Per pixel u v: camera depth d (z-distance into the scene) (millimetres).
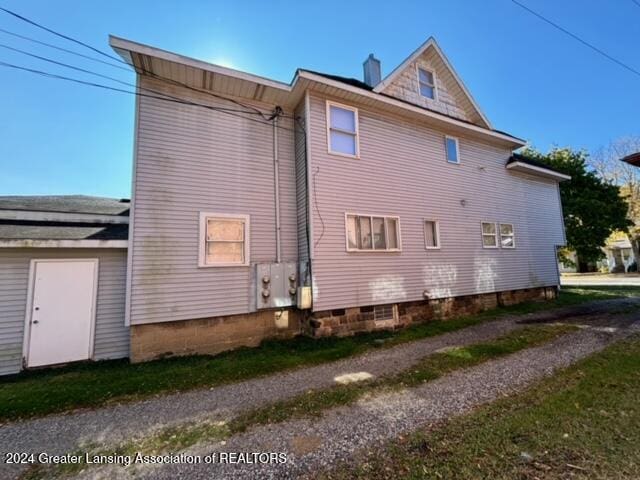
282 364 5074
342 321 7082
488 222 10195
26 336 5266
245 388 4125
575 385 3695
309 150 7039
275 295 6785
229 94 7098
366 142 7938
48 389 4152
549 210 12438
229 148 6938
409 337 6668
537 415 2975
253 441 2756
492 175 10664
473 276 9461
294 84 6988
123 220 7402
